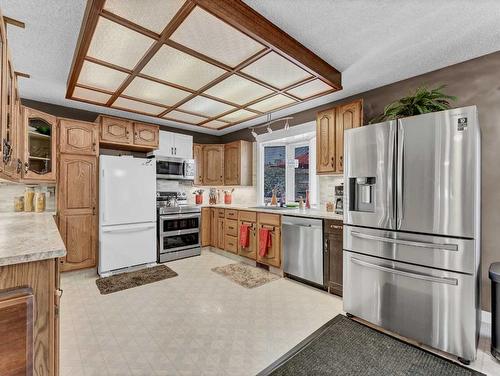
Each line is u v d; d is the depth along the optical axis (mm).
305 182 3943
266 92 2836
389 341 1851
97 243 3322
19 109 1987
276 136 4105
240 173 4465
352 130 2176
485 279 2115
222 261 3895
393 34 1874
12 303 888
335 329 2004
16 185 3109
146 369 1558
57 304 1209
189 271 3406
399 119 1885
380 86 2789
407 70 2430
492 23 1729
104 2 1458
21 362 895
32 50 2082
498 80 2082
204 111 3566
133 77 2426
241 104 3254
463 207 1621
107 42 1860
